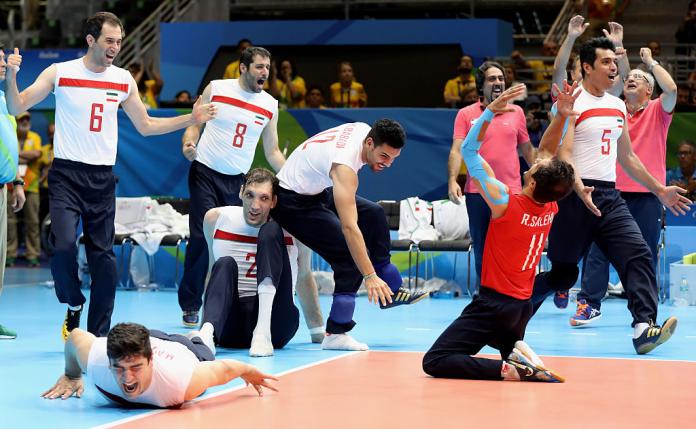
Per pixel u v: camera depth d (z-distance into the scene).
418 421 4.91
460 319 6.28
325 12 20.83
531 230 6.07
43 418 5.03
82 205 7.41
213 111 7.73
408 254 13.07
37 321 9.78
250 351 7.26
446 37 17.30
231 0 20.50
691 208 12.70
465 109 9.39
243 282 7.58
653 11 18.61
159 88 16.98
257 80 9.04
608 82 7.78
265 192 7.36
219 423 4.85
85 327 9.30
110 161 7.49
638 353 7.46
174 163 14.31
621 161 7.99
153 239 13.29
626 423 4.88
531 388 5.88
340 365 6.79
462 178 13.23
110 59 7.34
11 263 17.19
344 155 6.93
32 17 22.56
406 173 13.72
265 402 5.41
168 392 5.12
